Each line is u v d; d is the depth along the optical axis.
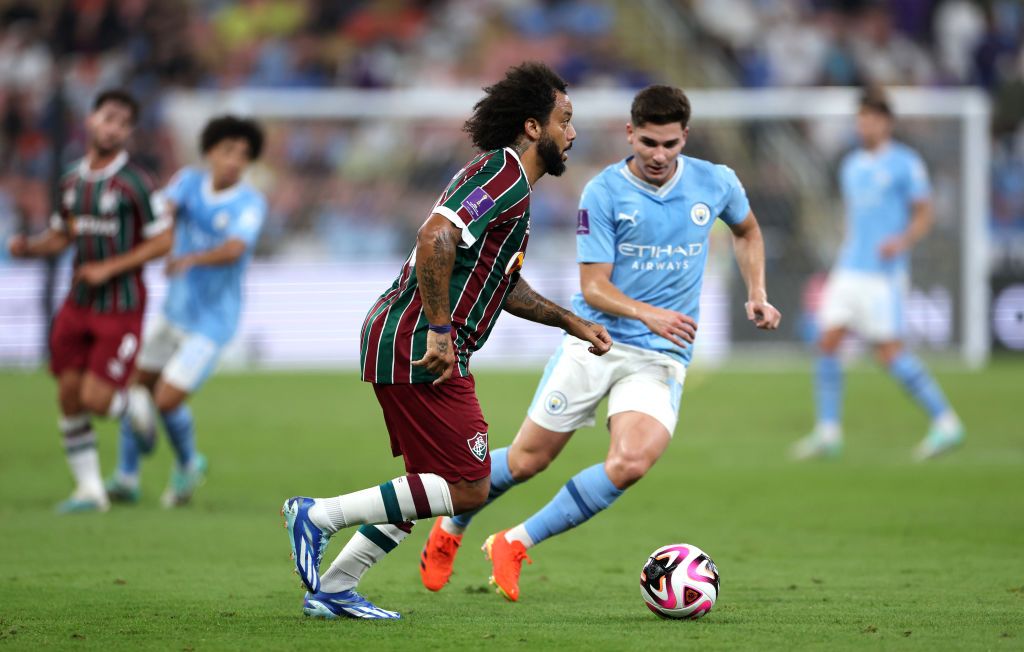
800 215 65.31
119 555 23.88
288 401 52.22
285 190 63.97
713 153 65.69
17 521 28.03
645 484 35.06
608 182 20.59
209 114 63.69
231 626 16.73
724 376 59.84
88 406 29.36
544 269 63.88
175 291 31.64
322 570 22.77
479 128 17.00
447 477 16.66
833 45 80.06
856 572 22.61
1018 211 74.62
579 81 77.94
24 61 74.00
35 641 15.66
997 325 65.81
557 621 17.36
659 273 20.77
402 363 16.44
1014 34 81.00
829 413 40.47
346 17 79.44
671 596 17.38
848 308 40.41
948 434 39.78
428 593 20.44
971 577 21.98
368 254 64.19
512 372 61.66
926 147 64.50
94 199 29.69
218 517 29.05
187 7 77.50
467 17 80.50
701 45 80.12
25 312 60.69
